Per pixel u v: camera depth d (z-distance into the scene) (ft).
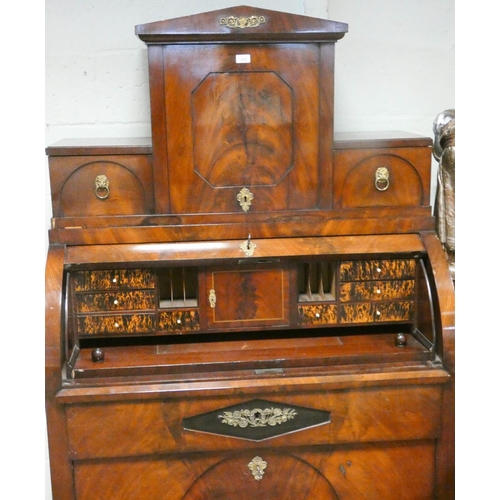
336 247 5.12
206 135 5.00
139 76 6.34
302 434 4.92
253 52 4.91
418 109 6.70
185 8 6.27
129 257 4.98
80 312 5.13
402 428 4.98
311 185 5.14
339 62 6.54
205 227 5.08
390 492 5.13
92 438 4.79
